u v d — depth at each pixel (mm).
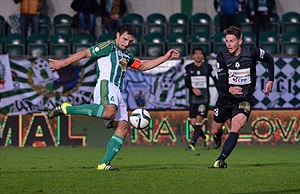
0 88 42969
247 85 24281
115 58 22500
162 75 43250
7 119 43094
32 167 25797
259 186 18344
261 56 24203
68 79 43219
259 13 52219
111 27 52844
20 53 49281
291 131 43250
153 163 27891
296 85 43250
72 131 43312
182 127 43219
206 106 38719
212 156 32938
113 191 17344
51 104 43188
